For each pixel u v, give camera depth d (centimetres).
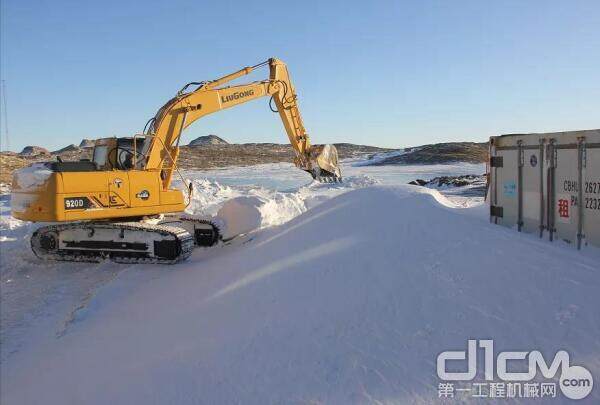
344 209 899
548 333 413
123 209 1051
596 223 554
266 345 484
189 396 439
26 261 1103
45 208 977
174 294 761
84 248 1077
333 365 425
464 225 678
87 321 738
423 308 480
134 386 482
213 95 1247
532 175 649
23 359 633
